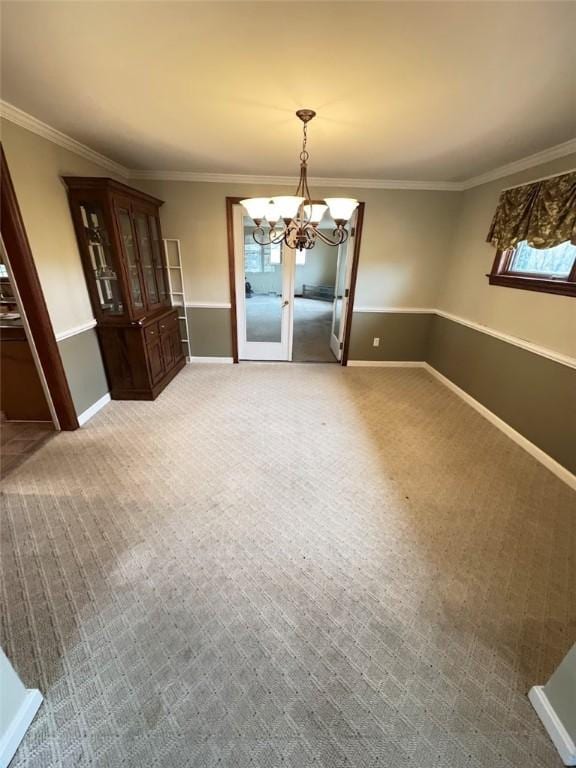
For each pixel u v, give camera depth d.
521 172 2.96
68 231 2.80
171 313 4.05
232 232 4.06
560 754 1.08
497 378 3.19
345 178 3.82
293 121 2.26
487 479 2.42
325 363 4.81
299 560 1.75
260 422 3.14
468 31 1.32
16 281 2.40
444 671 1.30
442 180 3.79
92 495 2.17
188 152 3.00
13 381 2.87
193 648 1.35
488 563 1.76
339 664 1.31
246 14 1.26
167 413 3.27
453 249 4.08
